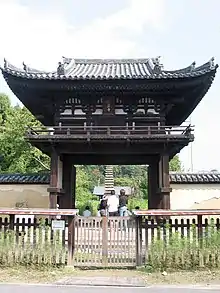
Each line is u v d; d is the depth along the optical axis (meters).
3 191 18.55
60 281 9.16
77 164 18.44
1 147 32.62
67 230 10.98
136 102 16.72
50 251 10.55
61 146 16.06
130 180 67.69
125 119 16.58
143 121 16.61
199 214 10.69
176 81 15.40
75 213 10.82
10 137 31.86
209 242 10.38
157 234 10.70
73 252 10.92
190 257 10.29
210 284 8.93
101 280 9.30
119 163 18.52
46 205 18.19
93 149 16.17
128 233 11.17
